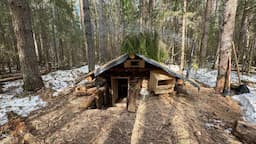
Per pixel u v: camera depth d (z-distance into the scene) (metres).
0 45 9.13
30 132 3.02
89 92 5.06
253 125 2.90
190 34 10.28
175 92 4.55
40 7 13.70
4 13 10.66
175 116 3.29
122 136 2.69
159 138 2.56
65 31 16.27
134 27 9.09
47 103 4.74
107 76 4.70
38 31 14.15
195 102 4.34
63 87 6.45
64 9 15.32
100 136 2.71
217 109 4.09
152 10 9.33
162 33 9.05
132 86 4.29
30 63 5.63
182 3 7.22
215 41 14.03
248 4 10.31
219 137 2.84
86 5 7.01
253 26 11.63
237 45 11.38
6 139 2.92
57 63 16.22
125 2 10.61
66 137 2.76
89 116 3.48
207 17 9.83
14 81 7.67
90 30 7.31
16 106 4.54
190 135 2.64
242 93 5.53
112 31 17.88
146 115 3.32
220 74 5.33
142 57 4.19
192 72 8.79
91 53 7.47
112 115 3.50
